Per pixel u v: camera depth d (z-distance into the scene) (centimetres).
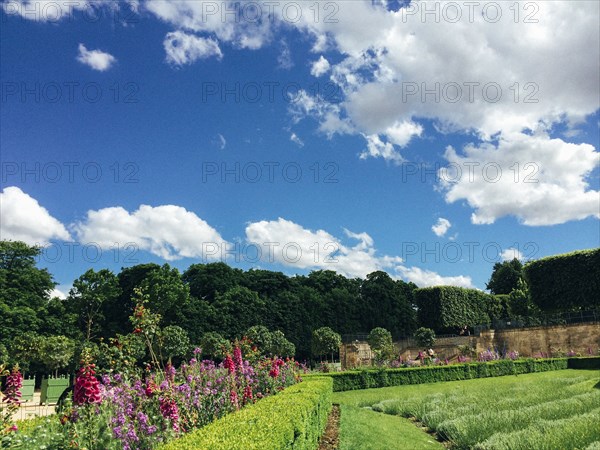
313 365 4953
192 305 4816
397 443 1085
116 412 636
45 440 490
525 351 4462
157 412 666
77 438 513
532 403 1477
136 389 704
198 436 543
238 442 499
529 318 4581
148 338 844
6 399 571
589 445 846
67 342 3002
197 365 1066
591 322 4000
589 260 4156
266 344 3409
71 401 580
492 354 3716
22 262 4362
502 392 1819
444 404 1520
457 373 2734
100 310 4625
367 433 1156
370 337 4266
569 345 4122
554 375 2750
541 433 981
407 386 2453
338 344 4116
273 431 559
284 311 5291
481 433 1045
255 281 5838
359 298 6078
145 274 4716
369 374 2419
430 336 4684
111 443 534
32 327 3978
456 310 5772
